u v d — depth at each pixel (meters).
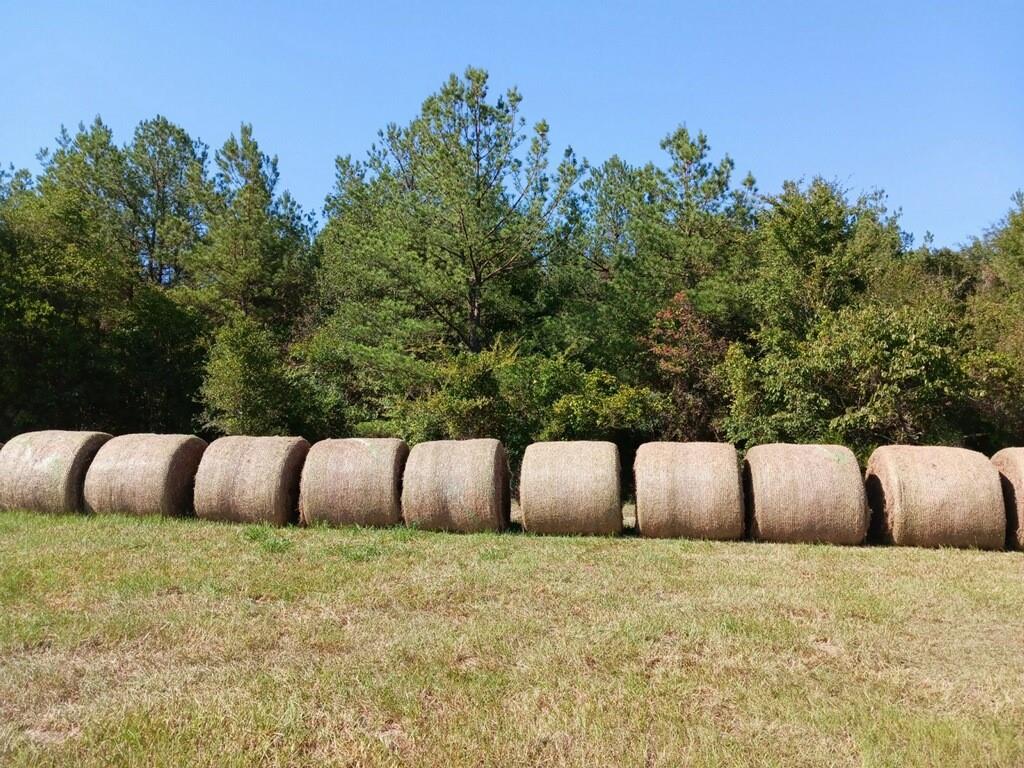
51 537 9.05
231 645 5.42
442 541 9.33
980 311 17.20
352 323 19.11
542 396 16.22
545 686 4.78
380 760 3.92
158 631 5.66
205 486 10.44
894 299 17.75
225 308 22.66
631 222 19.92
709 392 17.33
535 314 19.52
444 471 10.12
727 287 17.88
